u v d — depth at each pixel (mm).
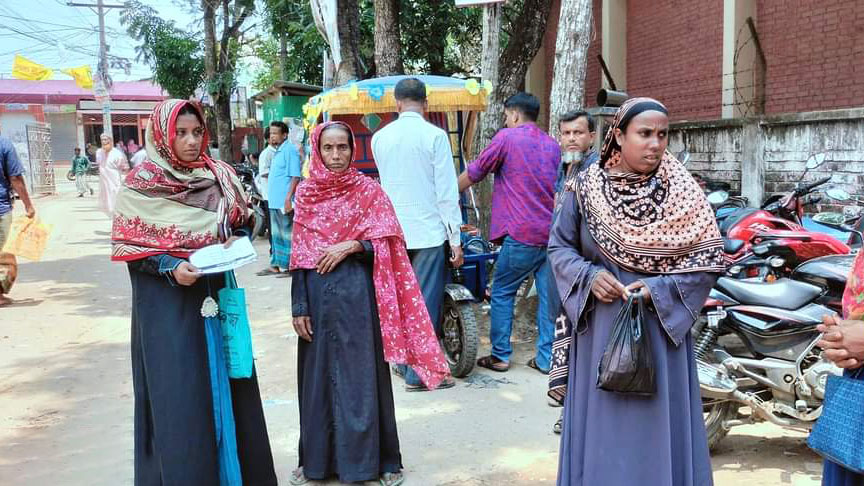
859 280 2227
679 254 2594
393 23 9031
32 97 38188
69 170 37000
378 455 3566
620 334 2527
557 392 2889
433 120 6773
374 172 6844
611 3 12156
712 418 3945
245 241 3129
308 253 3562
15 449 4160
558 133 6188
